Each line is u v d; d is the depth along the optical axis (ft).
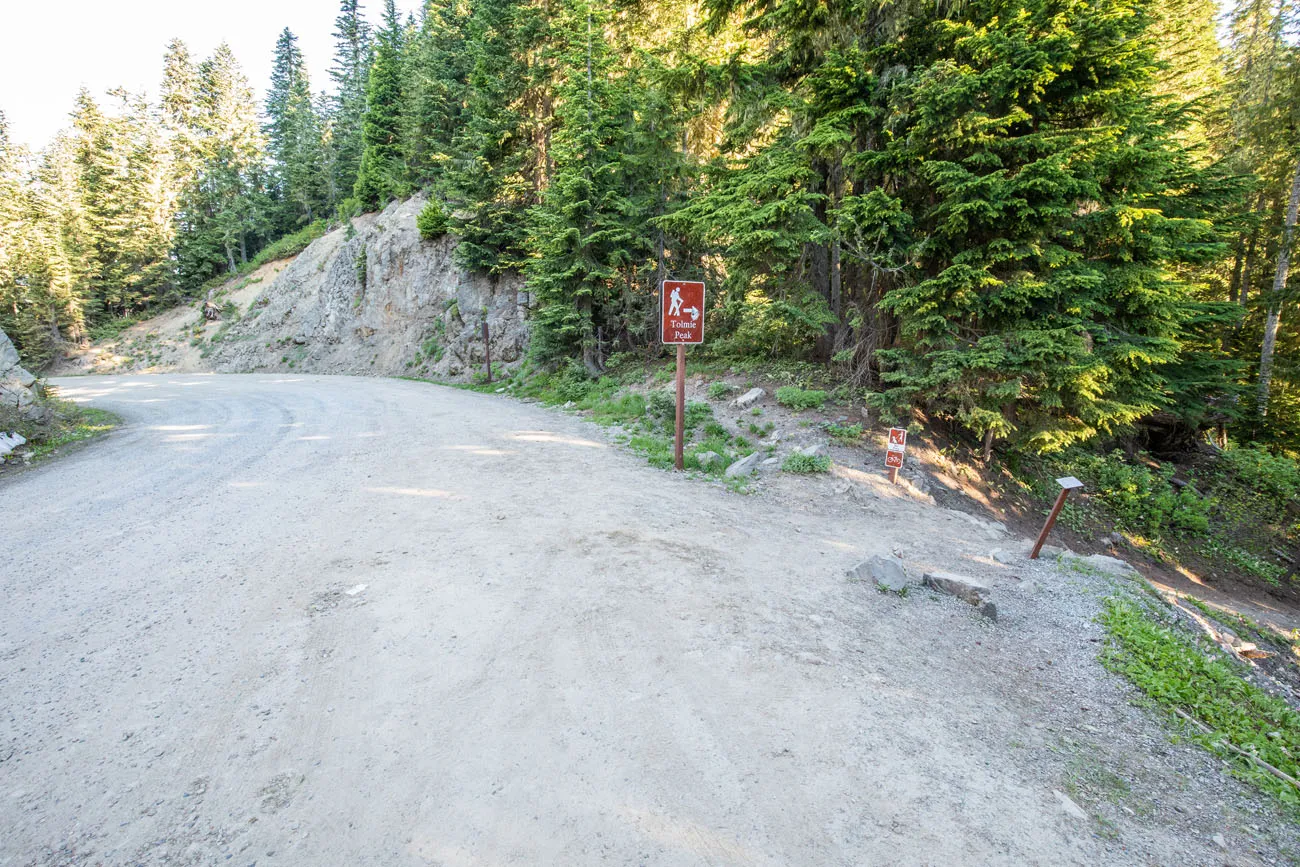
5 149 167.12
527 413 55.67
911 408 39.06
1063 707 13.12
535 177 85.46
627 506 26.11
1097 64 30.83
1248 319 66.64
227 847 8.69
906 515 29.12
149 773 10.29
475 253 87.56
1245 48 71.72
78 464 38.14
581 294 63.21
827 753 10.80
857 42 36.63
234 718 11.80
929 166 31.76
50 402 53.57
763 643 14.79
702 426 41.16
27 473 36.45
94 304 155.94
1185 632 19.22
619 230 59.11
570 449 38.34
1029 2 31.58
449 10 102.78
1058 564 23.58
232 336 140.36
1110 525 41.81
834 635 15.49
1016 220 32.35
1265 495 51.34
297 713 11.91
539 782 9.91
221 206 179.11
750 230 37.73
